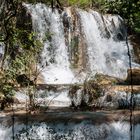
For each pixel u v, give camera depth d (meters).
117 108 12.29
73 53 19.72
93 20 21.23
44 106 12.48
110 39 21.72
